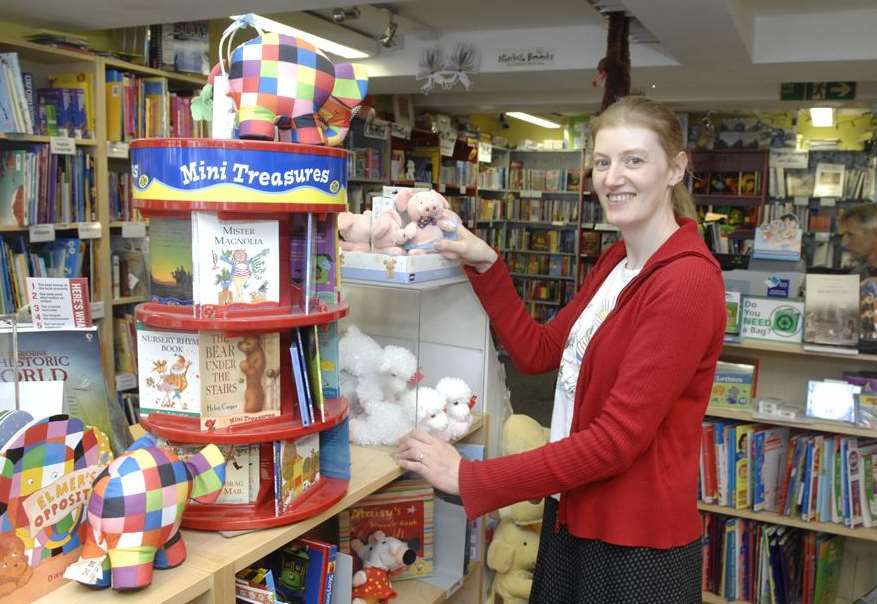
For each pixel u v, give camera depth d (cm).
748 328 282
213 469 108
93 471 106
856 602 247
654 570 135
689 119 801
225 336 115
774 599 289
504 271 180
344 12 425
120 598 96
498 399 216
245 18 125
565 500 145
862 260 307
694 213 149
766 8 429
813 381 276
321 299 128
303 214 123
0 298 324
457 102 727
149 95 393
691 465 140
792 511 281
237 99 118
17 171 326
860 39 433
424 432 149
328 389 135
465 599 209
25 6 326
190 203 108
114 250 393
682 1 315
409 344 202
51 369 118
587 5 434
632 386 126
